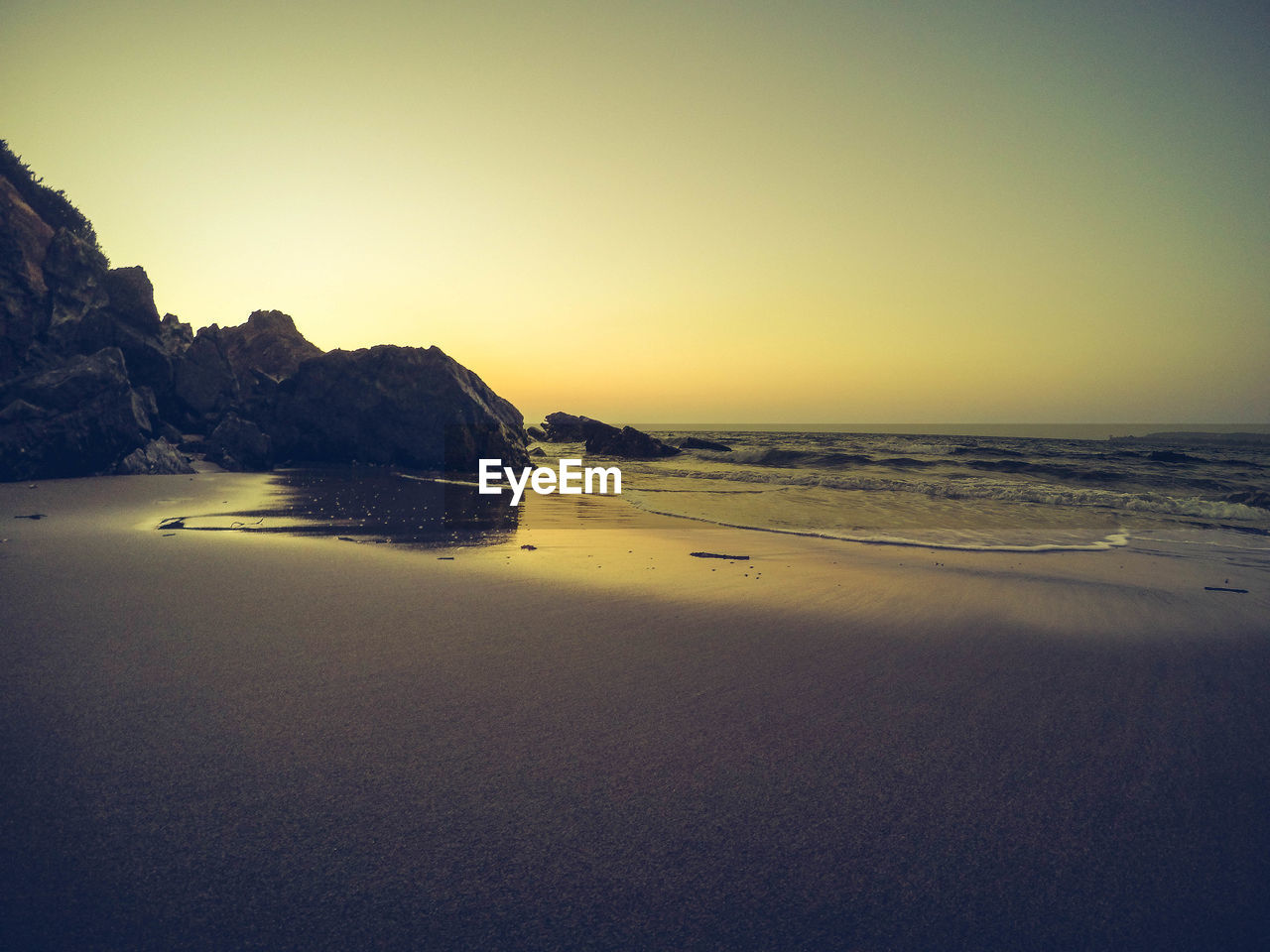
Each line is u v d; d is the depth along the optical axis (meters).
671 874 2.81
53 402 18.11
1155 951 2.45
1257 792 3.56
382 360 25.23
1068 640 6.32
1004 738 4.16
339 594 7.27
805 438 74.38
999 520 15.41
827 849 3.00
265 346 30.64
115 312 22.80
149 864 2.76
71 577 7.61
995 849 3.03
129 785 3.34
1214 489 24.69
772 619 6.80
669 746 3.94
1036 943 2.47
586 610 6.98
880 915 2.60
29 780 3.36
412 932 2.45
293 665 5.08
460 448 24.39
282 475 21.28
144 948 2.33
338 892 2.64
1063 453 45.41
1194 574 9.74
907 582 8.77
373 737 3.95
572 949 2.40
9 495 14.39
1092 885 2.80
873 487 21.84
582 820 3.17
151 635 5.69
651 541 11.71
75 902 2.53
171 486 17.17
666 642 5.96
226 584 7.54
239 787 3.35
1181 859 2.98
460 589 7.72
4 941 2.32
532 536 11.93
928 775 3.67
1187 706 4.73
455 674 5.02
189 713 4.20
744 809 3.29
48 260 21.38
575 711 4.41
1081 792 3.53
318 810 3.18
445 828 3.07
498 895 2.65
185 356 24.75
